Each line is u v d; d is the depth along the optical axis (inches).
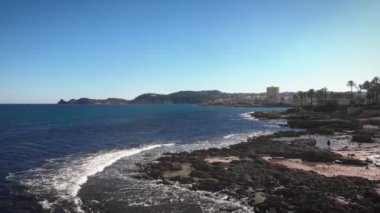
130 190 1019.3
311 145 2027.6
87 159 1512.1
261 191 975.0
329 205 828.6
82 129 2984.7
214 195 968.9
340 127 3102.9
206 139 2413.9
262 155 1599.4
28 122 3843.5
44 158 1535.4
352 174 1189.1
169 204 900.0
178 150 1850.4
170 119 4633.4
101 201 920.3
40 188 1034.1
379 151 1777.8
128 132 2780.5
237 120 4557.1
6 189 1021.8
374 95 4975.4
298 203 845.8
